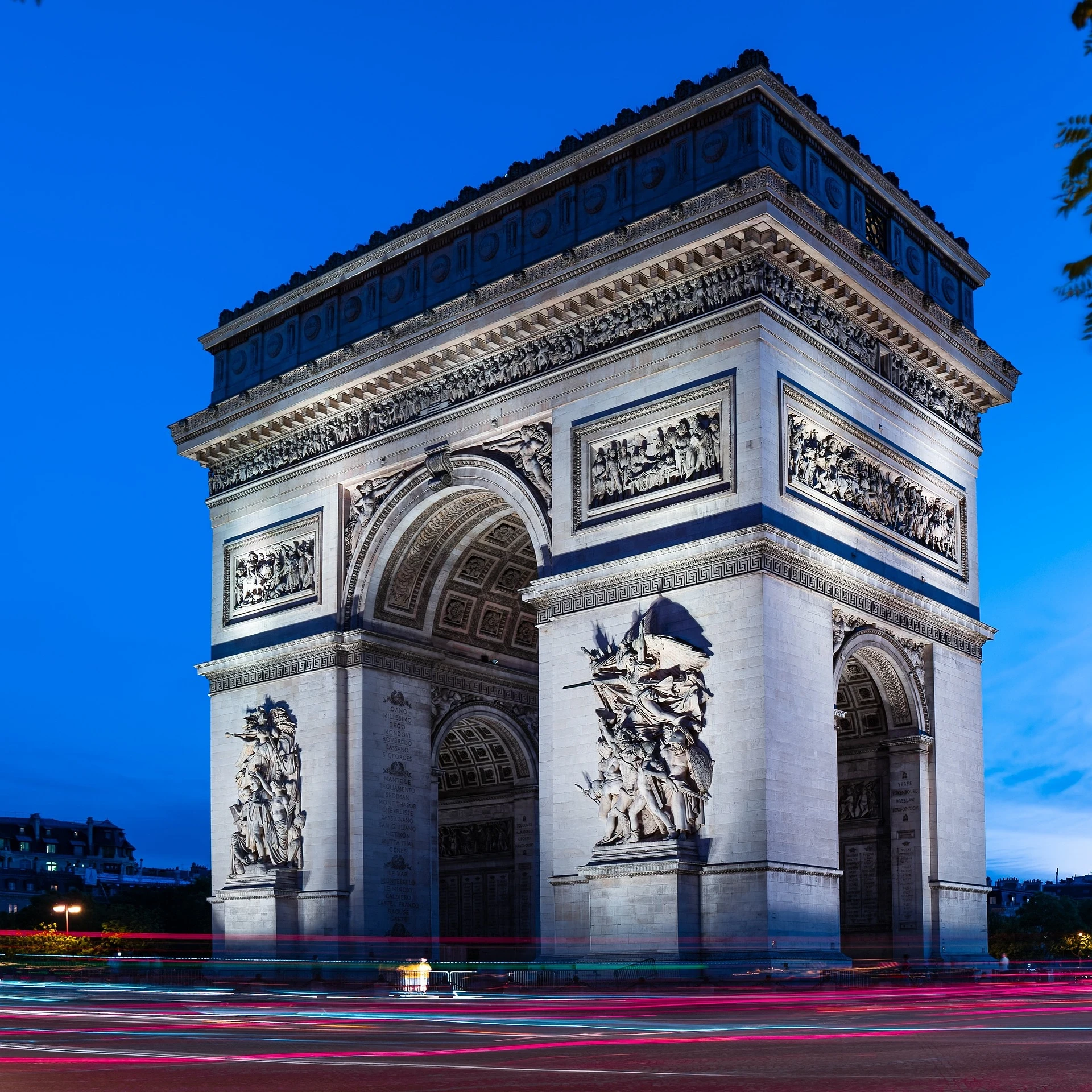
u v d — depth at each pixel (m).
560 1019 50.03
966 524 87.56
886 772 80.31
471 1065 28.52
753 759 66.06
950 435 87.25
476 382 84.94
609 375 77.00
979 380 88.31
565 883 72.69
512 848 102.75
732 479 70.00
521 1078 25.12
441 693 94.12
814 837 68.00
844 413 76.50
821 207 75.31
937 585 83.12
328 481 93.62
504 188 84.88
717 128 75.06
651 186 77.56
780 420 70.94
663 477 73.31
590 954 69.38
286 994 75.50
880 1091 21.41
